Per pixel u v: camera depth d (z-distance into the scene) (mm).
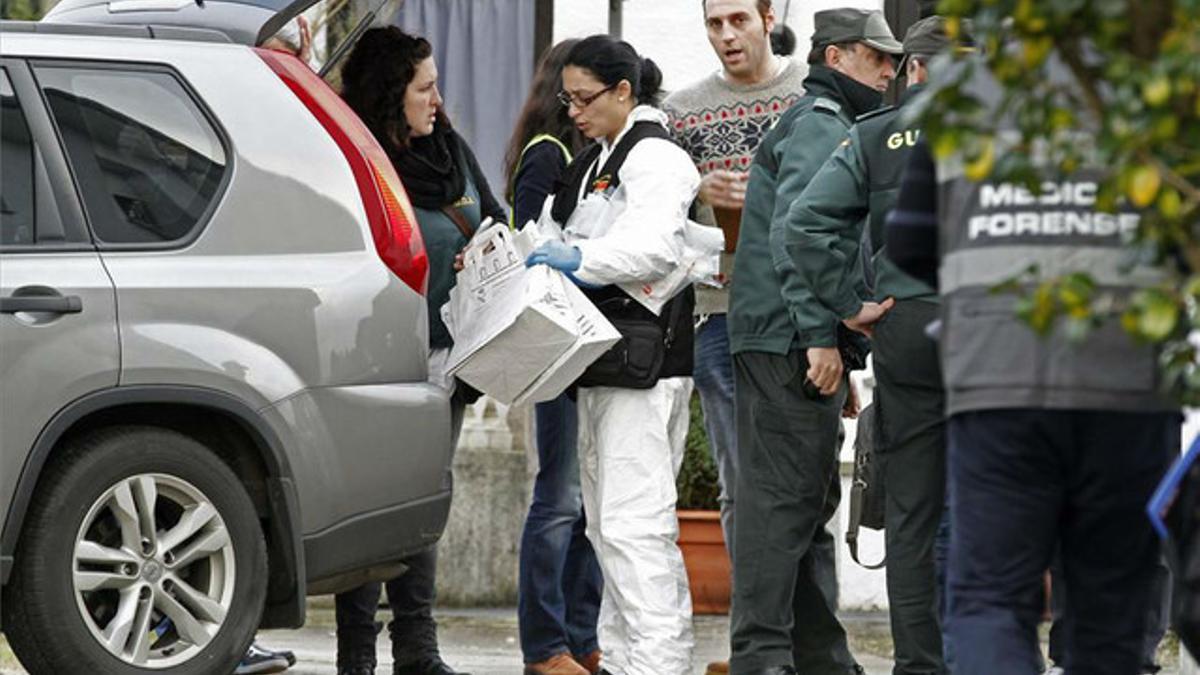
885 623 31766
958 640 14516
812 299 21125
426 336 22203
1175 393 11641
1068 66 11070
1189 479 13414
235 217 21172
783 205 21469
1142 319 10695
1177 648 28625
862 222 21344
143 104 21156
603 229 22312
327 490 21281
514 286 21938
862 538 32719
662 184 22047
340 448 21344
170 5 22484
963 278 14266
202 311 20750
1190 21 10461
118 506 20438
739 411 22250
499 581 33031
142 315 20484
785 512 21906
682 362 22359
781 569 21906
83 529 20266
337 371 21359
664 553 22250
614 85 22453
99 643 20266
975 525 14477
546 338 21594
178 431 21078
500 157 34688
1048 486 14445
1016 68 10945
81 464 20281
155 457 20578
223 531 20812
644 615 22094
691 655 22375
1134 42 10836
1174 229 11016
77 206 20594
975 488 14469
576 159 23109
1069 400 14062
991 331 14180
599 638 23797
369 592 24641
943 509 20609
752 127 25188
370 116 24469
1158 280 13734
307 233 21453
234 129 21391
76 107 20906
